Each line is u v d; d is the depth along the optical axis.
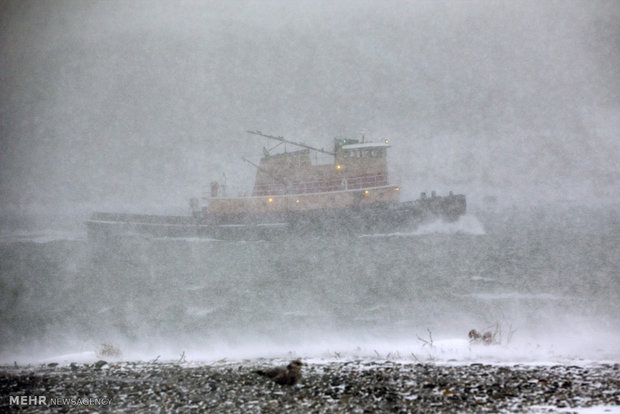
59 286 147.88
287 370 36.19
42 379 39.50
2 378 40.12
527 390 32.62
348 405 30.73
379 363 42.88
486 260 177.75
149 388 35.84
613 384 33.50
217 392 34.28
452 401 30.81
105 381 38.28
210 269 171.75
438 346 54.09
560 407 28.88
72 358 56.06
